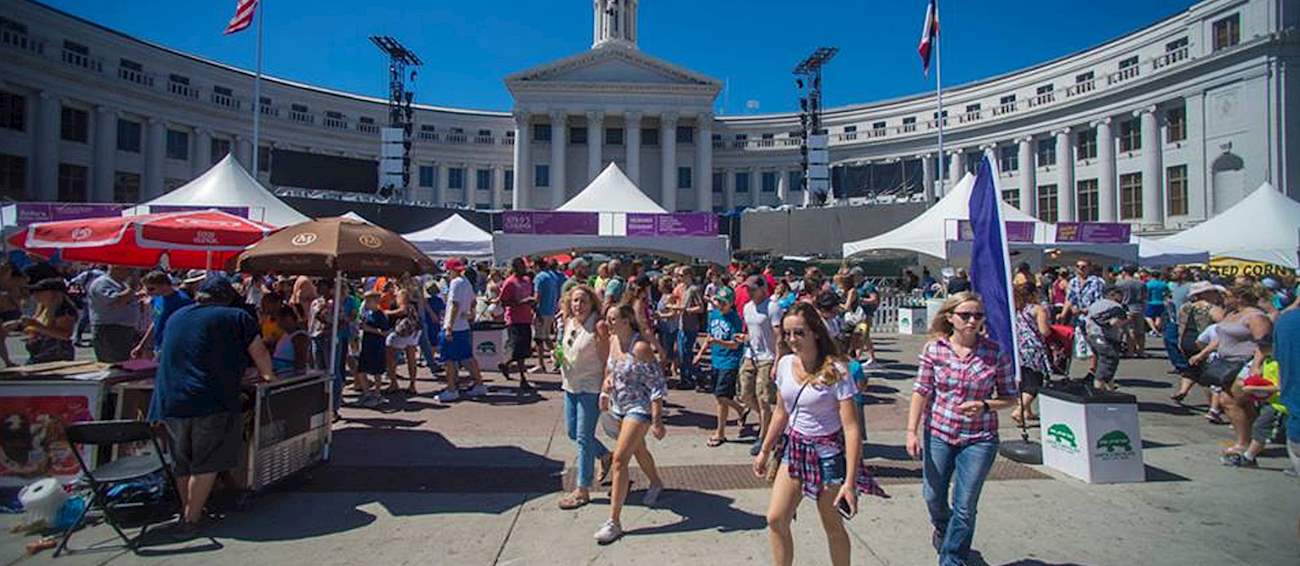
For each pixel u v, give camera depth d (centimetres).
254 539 448
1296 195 3612
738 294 969
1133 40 4703
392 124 4862
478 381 963
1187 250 1944
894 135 6397
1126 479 574
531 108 6191
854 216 3397
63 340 759
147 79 4859
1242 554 424
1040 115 5116
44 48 4234
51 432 518
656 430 469
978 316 383
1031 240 1623
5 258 1310
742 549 431
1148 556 420
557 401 936
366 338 893
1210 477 589
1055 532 461
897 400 955
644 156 6606
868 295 1274
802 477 343
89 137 4472
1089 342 938
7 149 3997
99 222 687
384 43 4697
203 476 453
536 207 6462
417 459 644
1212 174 3966
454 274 1341
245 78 5625
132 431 435
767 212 3638
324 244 562
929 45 2730
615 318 478
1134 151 4481
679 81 6331
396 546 436
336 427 778
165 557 419
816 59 4931
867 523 478
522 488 559
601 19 7088
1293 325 457
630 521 481
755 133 7156
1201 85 4003
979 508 511
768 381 661
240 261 601
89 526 468
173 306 685
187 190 1205
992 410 377
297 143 5912
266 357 504
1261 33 3778
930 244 1563
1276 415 598
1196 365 841
